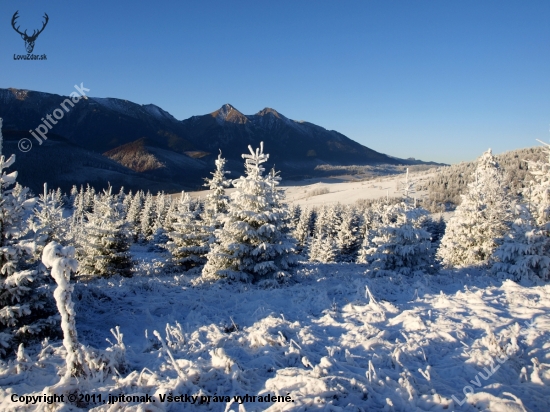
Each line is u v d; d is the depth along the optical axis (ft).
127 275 75.66
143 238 250.98
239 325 30.37
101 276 72.28
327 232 231.91
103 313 35.29
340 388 17.58
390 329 27.71
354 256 197.77
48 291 26.78
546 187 59.62
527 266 53.36
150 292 44.04
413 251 59.06
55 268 17.88
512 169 316.81
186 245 87.71
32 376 19.92
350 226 203.62
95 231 73.67
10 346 23.89
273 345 24.06
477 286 46.24
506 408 16.08
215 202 86.48
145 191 650.02
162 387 17.21
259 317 31.63
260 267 50.65
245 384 18.75
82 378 17.70
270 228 51.57
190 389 17.67
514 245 55.06
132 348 25.53
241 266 52.37
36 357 22.48
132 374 18.99
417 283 44.60
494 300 34.99
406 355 22.26
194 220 90.07
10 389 17.52
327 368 20.01
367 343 24.04
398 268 61.36
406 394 17.28
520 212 57.36
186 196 91.15
